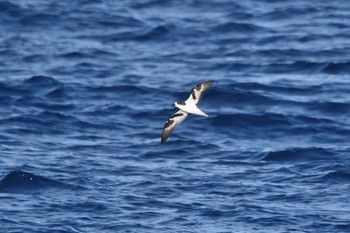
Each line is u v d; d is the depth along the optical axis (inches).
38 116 1855.3
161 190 1507.1
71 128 1817.2
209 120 1825.8
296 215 1417.3
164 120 1866.4
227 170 1603.1
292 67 2159.2
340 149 1700.3
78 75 2111.2
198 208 1439.5
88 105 1937.7
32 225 1369.3
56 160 1635.1
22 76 2085.4
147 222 1390.3
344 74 2118.6
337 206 1453.0
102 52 2276.1
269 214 1418.6
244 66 2167.8
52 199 1464.1
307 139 1770.4
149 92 2005.4
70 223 1379.2
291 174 1579.7
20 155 1653.5
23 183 1508.4
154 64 2199.8
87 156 1662.2
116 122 1851.6
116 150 1700.3
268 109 1904.5
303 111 1891.0
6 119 1834.4
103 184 1530.5
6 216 1392.7
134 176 1568.7
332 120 1847.9
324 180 1550.2
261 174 1583.4
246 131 1804.9
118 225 1376.7
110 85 2039.9
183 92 2006.6
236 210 1430.9
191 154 1688.0
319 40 2349.9
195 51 2288.4
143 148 1711.4
